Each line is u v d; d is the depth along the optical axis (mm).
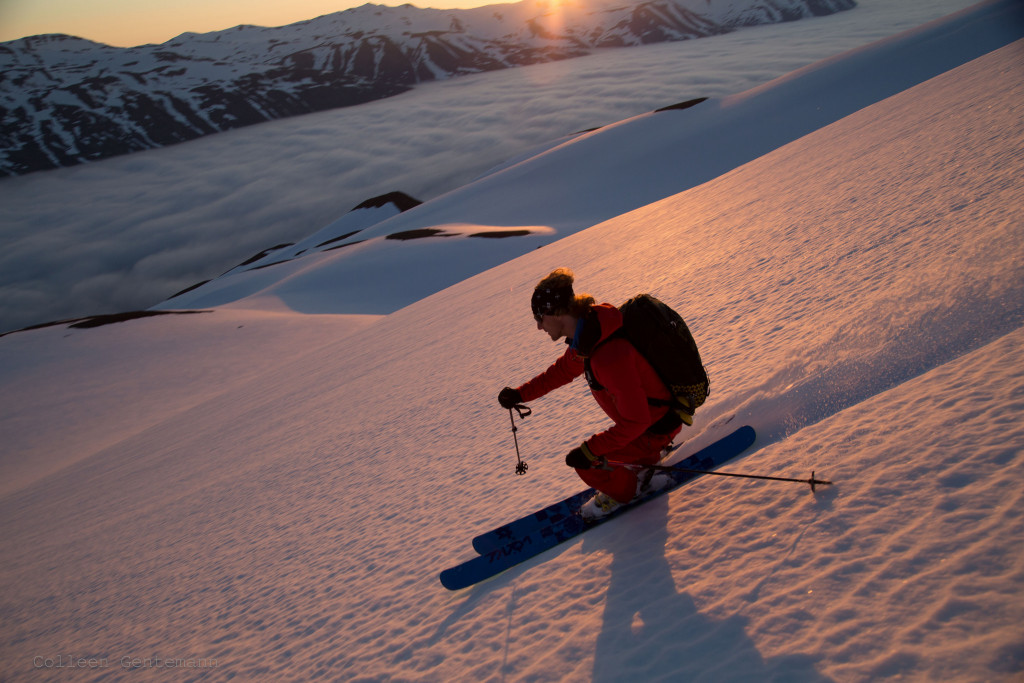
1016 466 2039
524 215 78312
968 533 1873
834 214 7938
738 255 8500
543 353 8438
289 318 47250
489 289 20625
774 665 1750
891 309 3807
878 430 2678
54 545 10133
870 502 2244
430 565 3666
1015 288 3203
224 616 4379
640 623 2221
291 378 20578
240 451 11633
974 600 1642
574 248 21719
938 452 2314
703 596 2199
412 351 14703
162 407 32188
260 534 5988
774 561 2193
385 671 2771
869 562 1967
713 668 1850
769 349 4434
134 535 8453
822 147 15664
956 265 4008
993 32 61844
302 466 8117
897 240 5543
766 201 11953
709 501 2803
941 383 2805
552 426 5234
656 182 73188
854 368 3346
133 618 5227
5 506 18656
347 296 56938
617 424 2631
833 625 1793
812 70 80188
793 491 2549
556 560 2971
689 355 2555
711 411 3707
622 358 2439
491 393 7539
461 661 2559
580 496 3352
